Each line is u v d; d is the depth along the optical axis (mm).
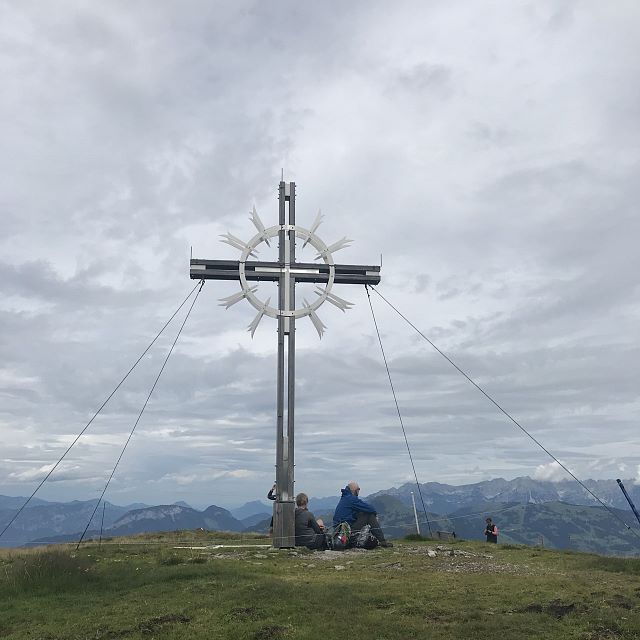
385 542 21594
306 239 23672
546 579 14289
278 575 15180
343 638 9680
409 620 10555
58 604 12492
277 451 21438
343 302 23375
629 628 9906
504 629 9914
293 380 22219
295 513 21109
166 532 27812
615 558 17438
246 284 23078
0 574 14945
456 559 18234
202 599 12039
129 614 11336
